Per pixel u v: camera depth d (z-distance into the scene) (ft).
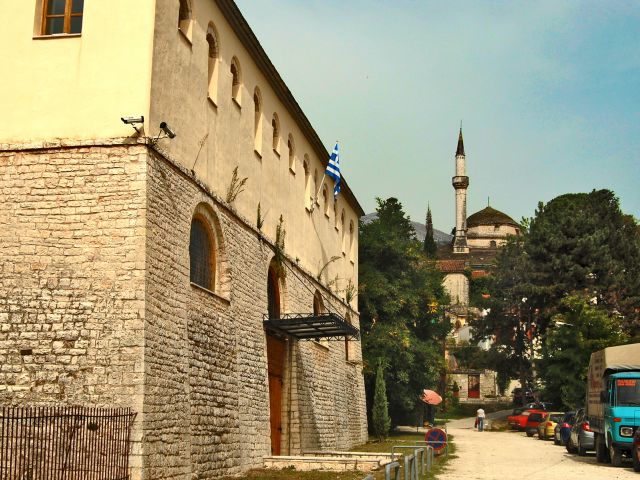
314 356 98.63
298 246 95.71
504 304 216.54
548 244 207.10
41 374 49.96
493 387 276.21
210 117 65.77
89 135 53.47
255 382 73.15
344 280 126.72
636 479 64.34
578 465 79.87
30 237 52.29
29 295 51.37
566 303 172.96
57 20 56.54
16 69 55.11
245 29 73.41
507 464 81.10
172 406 53.47
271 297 85.92
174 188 57.06
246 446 68.90
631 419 75.56
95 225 52.01
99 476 46.29
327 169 104.17
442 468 74.33
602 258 201.05
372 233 157.07
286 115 91.71
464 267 326.85
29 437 45.14
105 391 49.21
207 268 66.23
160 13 55.77
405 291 154.92
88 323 50.52
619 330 175.73
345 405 115.03
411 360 147.33
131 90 53.62
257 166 79.41
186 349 56.90
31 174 53.31
